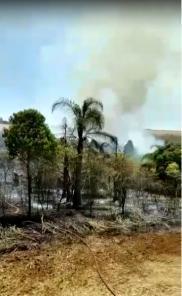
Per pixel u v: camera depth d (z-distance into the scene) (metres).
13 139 13.28
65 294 8.11
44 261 10.09
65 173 15.73
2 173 15.73
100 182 16.56
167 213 16.17
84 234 12.80
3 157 15.09
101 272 9.55
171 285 8.84
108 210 15.58
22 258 10.20
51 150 13.89
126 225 13.94
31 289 8.27
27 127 13.33
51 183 15.20
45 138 13.54
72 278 9.05
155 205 16.98
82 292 8.27
